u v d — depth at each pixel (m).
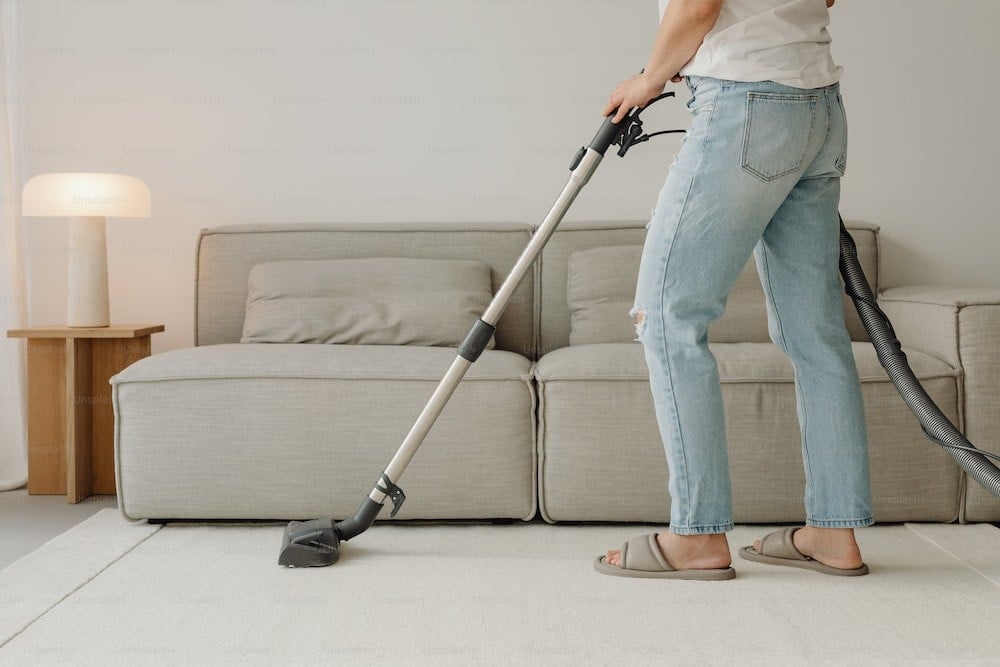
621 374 2.02
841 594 1.59
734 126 1.55
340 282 2.50
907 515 2.05
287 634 1.42
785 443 2.02
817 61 1.58
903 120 2.82
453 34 2.83
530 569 1.75
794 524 2.06
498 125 2.85
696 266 1.60
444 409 2.03
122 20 2.83
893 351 1.71
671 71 1.61
